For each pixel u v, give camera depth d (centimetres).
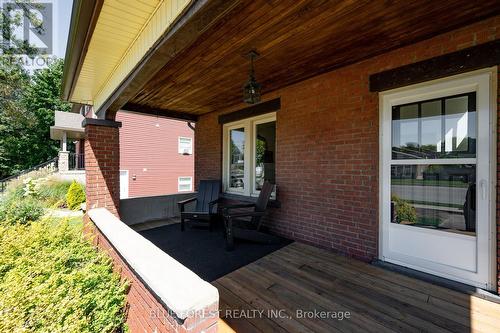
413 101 271
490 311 199
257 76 351
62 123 1238
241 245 368
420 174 267
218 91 417
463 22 224
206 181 532
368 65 299
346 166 321
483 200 226
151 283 141
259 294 229
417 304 210
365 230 303
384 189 291
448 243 248
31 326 146
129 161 1130
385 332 177
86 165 402
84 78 359
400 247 279
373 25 227
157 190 1223
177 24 177
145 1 193
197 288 132
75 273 197
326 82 342
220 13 160
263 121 463
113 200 410
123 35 244
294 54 284
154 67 237
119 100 339
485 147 225
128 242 210
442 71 243
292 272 274
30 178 812
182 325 120
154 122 1215
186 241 390
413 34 244
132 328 179
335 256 319
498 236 217
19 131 1571
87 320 163
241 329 182
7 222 373
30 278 191
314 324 186
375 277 260
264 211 370
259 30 232
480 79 228
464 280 237
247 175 492
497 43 214
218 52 277
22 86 1354
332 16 211
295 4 195
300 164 377
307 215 368
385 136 290
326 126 343
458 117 243
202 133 609
